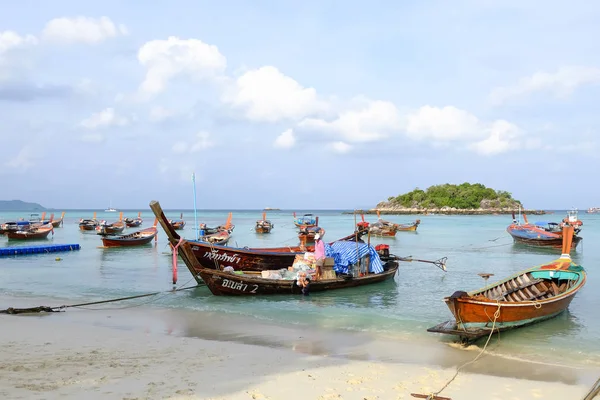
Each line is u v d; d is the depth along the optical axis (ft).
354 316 60.49
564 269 62.75
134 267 110.01
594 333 52.01
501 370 39.70
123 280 90.68
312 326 55.11
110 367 36.52
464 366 40.52
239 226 333.21
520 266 112.68
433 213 588.91
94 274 98.89
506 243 176.35
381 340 49.06
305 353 43.80
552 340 49.14
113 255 135.54
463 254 140.46
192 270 74.23
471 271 103.81
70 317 58.90
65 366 36.32
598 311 62.75
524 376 38.22
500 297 59.31
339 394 32.17
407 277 94.79
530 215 560.61
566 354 44.52
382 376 36.81
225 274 69.62
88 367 36.27
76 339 46.09
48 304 68.03
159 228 276.41
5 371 34.40
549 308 53.67
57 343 44.19
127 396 29.94
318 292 75.31
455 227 299.99
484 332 46.37
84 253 141.08
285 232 252.62
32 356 39.14
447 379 36.65
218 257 78.13
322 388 33.27
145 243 163.43
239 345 45.80
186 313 61.82
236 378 34.96
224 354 42.04
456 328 47.01
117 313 61.77
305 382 34.50
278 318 59.26
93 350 41.96
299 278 72.59
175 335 50.47
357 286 80.18
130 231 261.24
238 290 71.15
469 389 34.63
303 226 223.30
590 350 45.83
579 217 513.04
